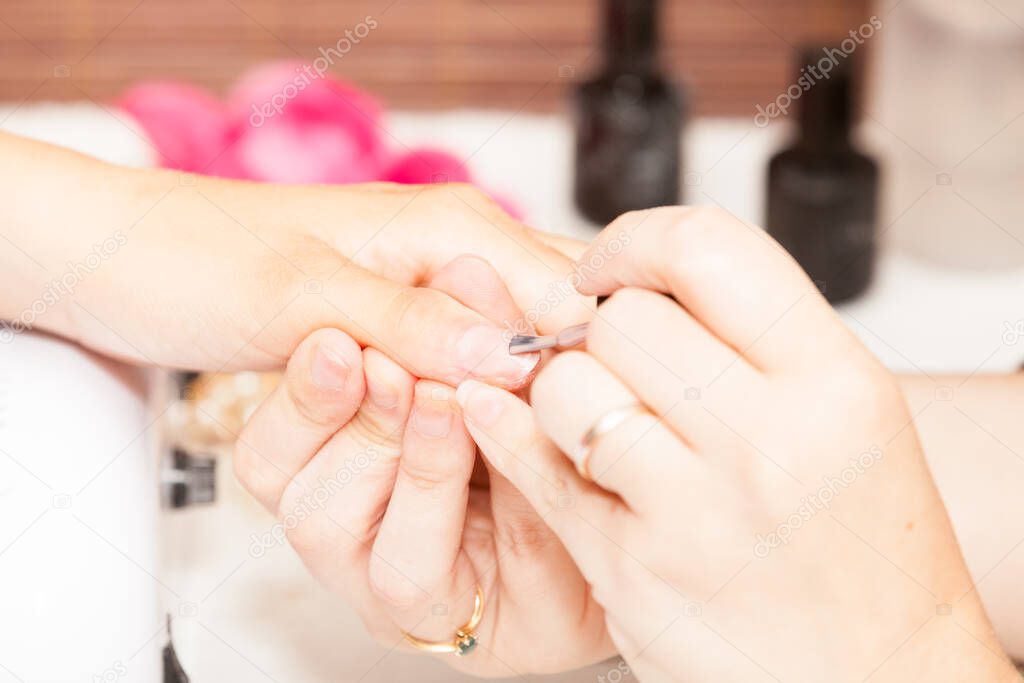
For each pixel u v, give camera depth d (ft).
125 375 1.68
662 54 2.36
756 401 1.42
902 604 1.45
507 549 1.63
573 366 1.46
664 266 1.44
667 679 1.50
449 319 1.56
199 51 3.01
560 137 2.72
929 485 1.45
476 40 2.99
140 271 1.65
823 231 2.20
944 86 2.23
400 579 1.62
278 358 1.65
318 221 1.70
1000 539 1.77
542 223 2.38
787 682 1.46
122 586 1.59
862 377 1.42
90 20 2.95
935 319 2.21
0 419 1.59
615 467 1.44
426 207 1.70
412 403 1.58
